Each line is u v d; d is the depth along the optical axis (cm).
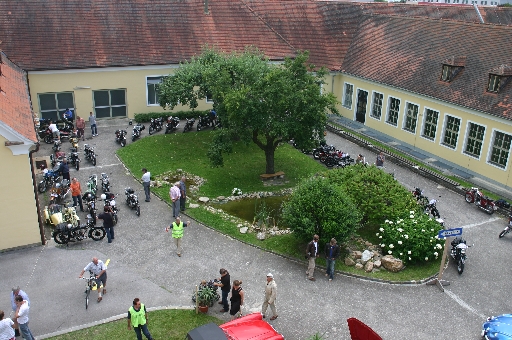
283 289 1736
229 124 2533
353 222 1894
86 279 1614
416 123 3167
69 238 1953
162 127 3350
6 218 1859
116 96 3403
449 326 1579
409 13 4462
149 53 3366
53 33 3228
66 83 3216
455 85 2886
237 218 2212
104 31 3347
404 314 1630
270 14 3991
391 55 3484
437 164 2972
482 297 1738
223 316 1579
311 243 1747
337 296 1711
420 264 1928
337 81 3859
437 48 3192
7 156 1781
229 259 1909
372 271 1855
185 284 1742
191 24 3578
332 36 3991
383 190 2116
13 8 3234
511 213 2245
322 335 1512
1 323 1280
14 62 3052
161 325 1519
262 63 2711
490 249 2061
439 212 2381
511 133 2522
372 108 3562
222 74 2595
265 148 2639
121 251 1931
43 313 1561
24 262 1831
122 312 1581
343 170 2294
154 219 2189
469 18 4725
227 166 2809
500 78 2625
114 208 2148
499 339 1429
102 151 2914
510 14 4922
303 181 2048
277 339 1345
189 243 2008
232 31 3644
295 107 2347
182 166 2769
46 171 2381
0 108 1894
